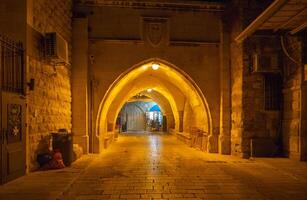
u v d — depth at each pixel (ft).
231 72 42.45
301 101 33.83
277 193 21.39
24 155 25.91
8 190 21.12
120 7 42.27
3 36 23.75
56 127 34.17
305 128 33.76
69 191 21.83
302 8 27.14
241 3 38.24
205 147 44.52
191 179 25.81
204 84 43.42
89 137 41.75
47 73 31.19
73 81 40.86
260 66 37.47
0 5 25.99
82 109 40.78
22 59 25.73
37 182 23.56
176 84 57.67
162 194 21.17
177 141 64.23
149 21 42.55
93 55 42.09
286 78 37.40
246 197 20.43
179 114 68.64
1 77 22.81
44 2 30.27
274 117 38.29
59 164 29.40
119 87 47.50
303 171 27.99
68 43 39.29
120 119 113.09
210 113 43.27
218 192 21.66
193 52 43.24
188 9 42.96
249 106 38.37
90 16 42.04
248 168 30.91
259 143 37.45
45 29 30.66
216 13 43.32
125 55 42.42
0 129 22.45
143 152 44.45
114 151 45.73
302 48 34.12
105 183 24.38
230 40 42.73
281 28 34.22
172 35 42.91
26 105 26.14
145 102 117.70
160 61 42.73
